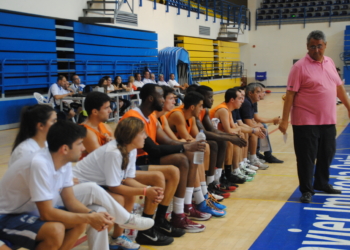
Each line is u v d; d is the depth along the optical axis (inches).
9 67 321.1
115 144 95.4
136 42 503.2
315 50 140.4
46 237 73.9
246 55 911.7
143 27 510.6
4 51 320.2
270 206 140.3
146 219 91.4
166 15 570.9
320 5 845.2
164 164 116.9
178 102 500.1
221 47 793.6
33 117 84.8
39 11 340.5
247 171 181.5
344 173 184.5
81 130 77.7
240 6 826.2
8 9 310.7
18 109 332.2
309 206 138.7
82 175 97.7
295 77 142.8
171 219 118.6
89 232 88.0
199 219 126.3
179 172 112.3
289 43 871.1
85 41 406.9
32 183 74.7
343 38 818.8
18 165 76.1
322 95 142.0
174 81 516.7
